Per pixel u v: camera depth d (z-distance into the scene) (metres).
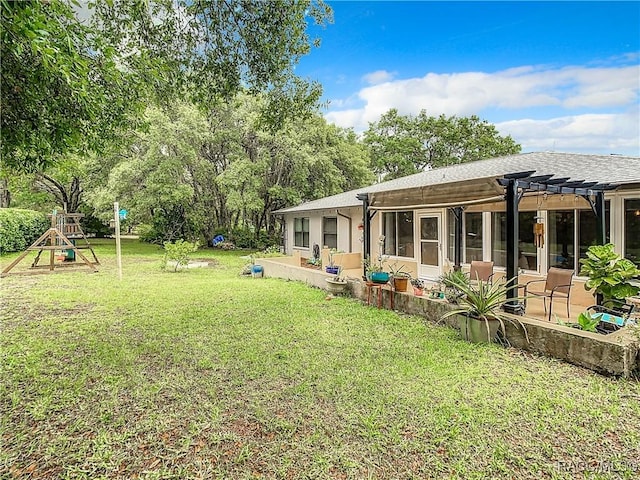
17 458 2.51
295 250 16.48
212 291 8.48
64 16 3.17
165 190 17.34
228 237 21.59
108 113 4.45
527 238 7.84
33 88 3.23
